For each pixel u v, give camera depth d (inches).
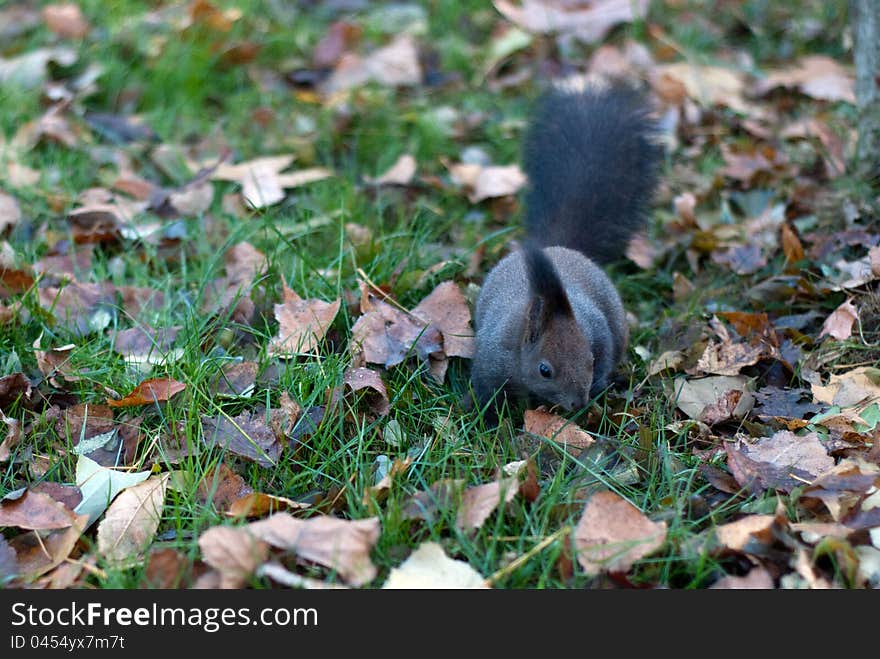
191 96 412.5
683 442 234.2
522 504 204.4
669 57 434.9
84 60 427.8
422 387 253.1
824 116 390.3
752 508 202.5
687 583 190.2
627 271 325.4
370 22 462.3
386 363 254.7
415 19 469.1
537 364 245.3
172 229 330.6
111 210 333.4
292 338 263.3
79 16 451.8
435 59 442.0
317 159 385.1
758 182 354.6
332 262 300.4
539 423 237.9
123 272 307.4
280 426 230.4
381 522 197.8
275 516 191.0
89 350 263.9
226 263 309.6
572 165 313.9
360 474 214.5
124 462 228.5
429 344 263.9
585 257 286.5
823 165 349.7
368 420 242.1
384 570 191.2
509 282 270.8
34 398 247.1
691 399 249.6
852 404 239.8
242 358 257.8
